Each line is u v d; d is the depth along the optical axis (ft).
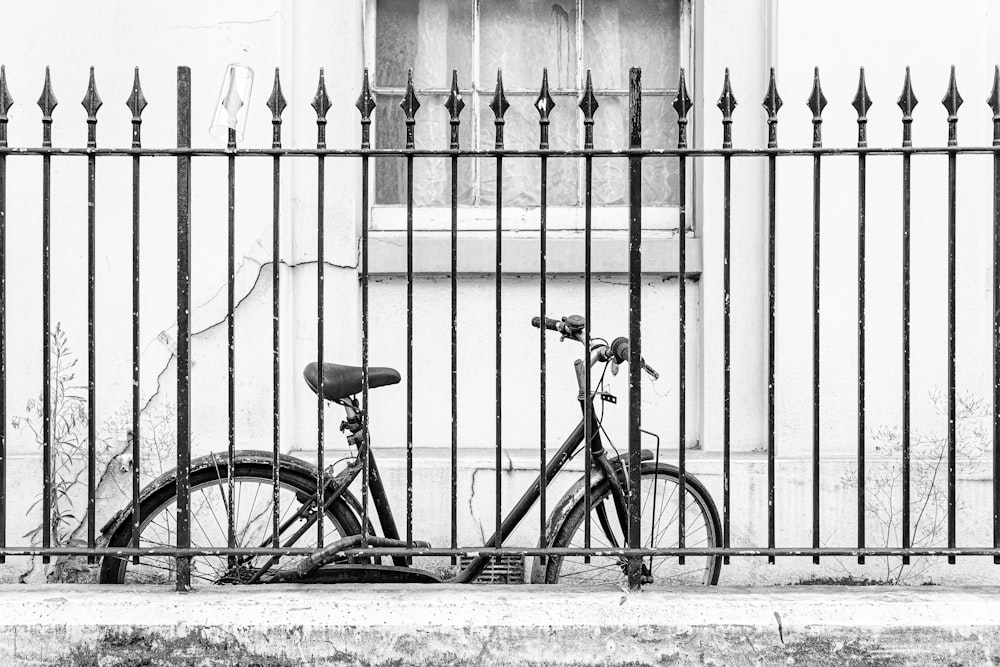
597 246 14.01
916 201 13.56
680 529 10.24
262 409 13.47
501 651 9.65
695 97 14.51
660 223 14.69
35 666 9.57
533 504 12.64
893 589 10.45
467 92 14.94
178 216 9.95
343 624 9.66
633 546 10.19
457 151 9.89
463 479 13.12
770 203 10.13
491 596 10.00
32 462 13.12
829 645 9.70
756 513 13.12
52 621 9.61
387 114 14.89
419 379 14.25
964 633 9.70
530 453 13.84
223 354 13.48
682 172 10.09
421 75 14.96
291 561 11.92
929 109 13.55
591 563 12.83
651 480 12.41
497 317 10.17
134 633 9.61
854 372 13.56
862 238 10.11
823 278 13.61
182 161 9.93
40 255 13.41
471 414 14.28
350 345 13.96
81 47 13.47
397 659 9.65
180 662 9.61
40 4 13.43
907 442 10.35
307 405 13.92
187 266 10.01
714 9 14.01
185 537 10.14
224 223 13.46
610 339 14.25
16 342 13.37
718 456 13.52
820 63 13.60
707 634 9.69
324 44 13.94
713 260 14.01
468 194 14.92
